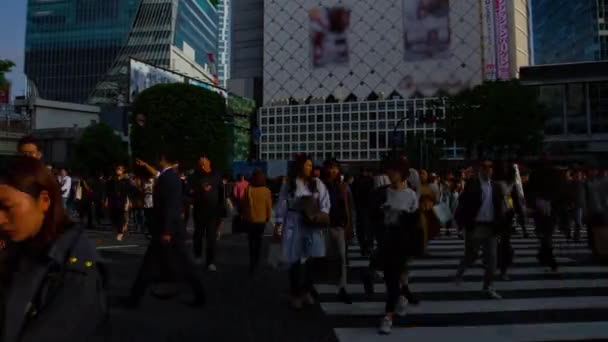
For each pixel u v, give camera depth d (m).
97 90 94.25
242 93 100.50
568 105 39.88
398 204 4.68
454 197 13.61
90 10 98.31
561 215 10.61
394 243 4.61
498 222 5.88
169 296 5.66
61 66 97.94
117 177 12.59
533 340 4.29
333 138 91.88
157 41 94.69
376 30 88.31
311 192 5.38
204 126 37.16
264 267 8.09
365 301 5.75
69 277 1.46
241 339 4.25
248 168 57.00
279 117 95.75
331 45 92.06
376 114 88.75
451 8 79.25
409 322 4.88
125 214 11.86
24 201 1.50
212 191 7.72
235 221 7.34
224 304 5.49
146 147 35.53
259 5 101.75
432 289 6.46
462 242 11.73
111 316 4.86
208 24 118.19
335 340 4.28
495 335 4.44
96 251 1.59
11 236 1.52
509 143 27.92
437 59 80.62
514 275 7.39
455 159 64.75
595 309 5.37
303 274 5.41
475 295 6.09
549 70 40.75
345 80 91.56
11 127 52.47
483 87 28.70
